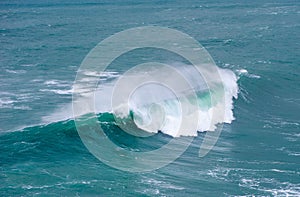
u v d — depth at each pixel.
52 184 35.00
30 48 98.69
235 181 36.66
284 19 160.38
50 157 40.38
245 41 112.00
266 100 62.03
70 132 44.50
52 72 73.31
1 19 166.38
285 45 106.00
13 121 48.78
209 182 36.34
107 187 34.78
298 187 35.94
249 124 51.81
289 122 53.12
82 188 34.50
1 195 33.12
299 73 75.94
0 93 60.09
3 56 88.56
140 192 34.16
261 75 72.00
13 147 41.56
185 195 34.03
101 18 168.12
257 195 34.38
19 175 36.41
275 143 46.00
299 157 42.28
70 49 97.00
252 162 40.75
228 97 58.38
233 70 73.88
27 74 72.06
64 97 57.84
